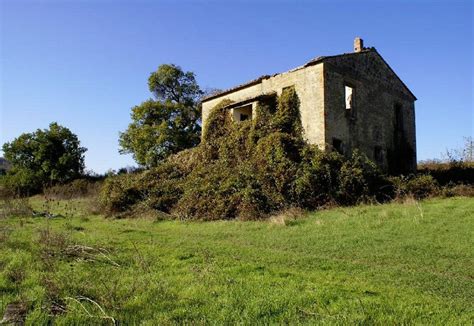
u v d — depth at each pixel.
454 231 11.11
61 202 28.39
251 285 6.42
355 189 18.14
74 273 7.07
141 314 5.16
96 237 11.70
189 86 40.25
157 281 6.65
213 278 6.84
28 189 36.81
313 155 18.78
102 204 21.61
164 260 8.41
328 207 16.55
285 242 11.37
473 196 17.34
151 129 35.91
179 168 23.84
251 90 24.70
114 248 9.56
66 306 5.40
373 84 24.36
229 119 24.84
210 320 4.94
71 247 8.84
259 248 10.58
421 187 18.77
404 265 8.53
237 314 5.12
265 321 4.90
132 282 6.53
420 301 5.85
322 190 17.53
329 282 6.85
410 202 16.14
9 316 5.02
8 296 5.73
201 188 18.86
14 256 8.26
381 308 5.39
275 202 16.78
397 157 25.56
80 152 44.22
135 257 8.45
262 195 17.16
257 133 21.06
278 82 22.97
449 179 24.84
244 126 22.14
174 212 18.78
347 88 24.19
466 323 4.98
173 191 20.84
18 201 20.20
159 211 19.27
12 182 38.84
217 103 27.39
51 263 7.68
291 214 15.41
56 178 40.69
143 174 23.06
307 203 16.88
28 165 42.06
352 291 6.27
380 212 14.15
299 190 16.92
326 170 17.95
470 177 24.30
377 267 8.38
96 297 5.77
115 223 17.20
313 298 5.76
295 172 17.69
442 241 10.29
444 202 15.76
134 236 12.62
